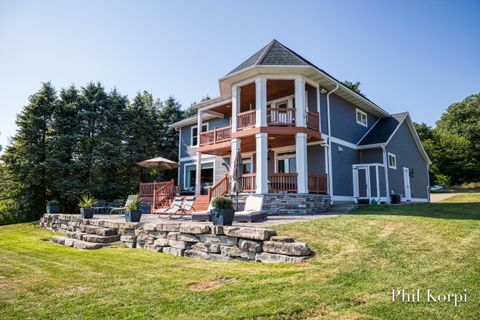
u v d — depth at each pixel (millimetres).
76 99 22688
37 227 14625
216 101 17703
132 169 24766
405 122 21078
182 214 12422
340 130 16797
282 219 10062
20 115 20609
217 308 3545
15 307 3854
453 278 4117
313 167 15641
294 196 12992
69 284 4809
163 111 31641
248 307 3512
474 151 40188
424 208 11414
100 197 21641
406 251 5453
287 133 13570
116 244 9047
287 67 13281
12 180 19875
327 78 14609
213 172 20703
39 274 5520
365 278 4309
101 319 3406
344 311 3309
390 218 8523
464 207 11133
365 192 16953
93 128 22859
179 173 23594
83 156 21406
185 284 4551
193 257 6938
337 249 5824
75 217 11742
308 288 4031
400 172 19422
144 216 13734
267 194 12836
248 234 6141
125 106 25656
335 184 15586
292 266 5184
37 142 20891
